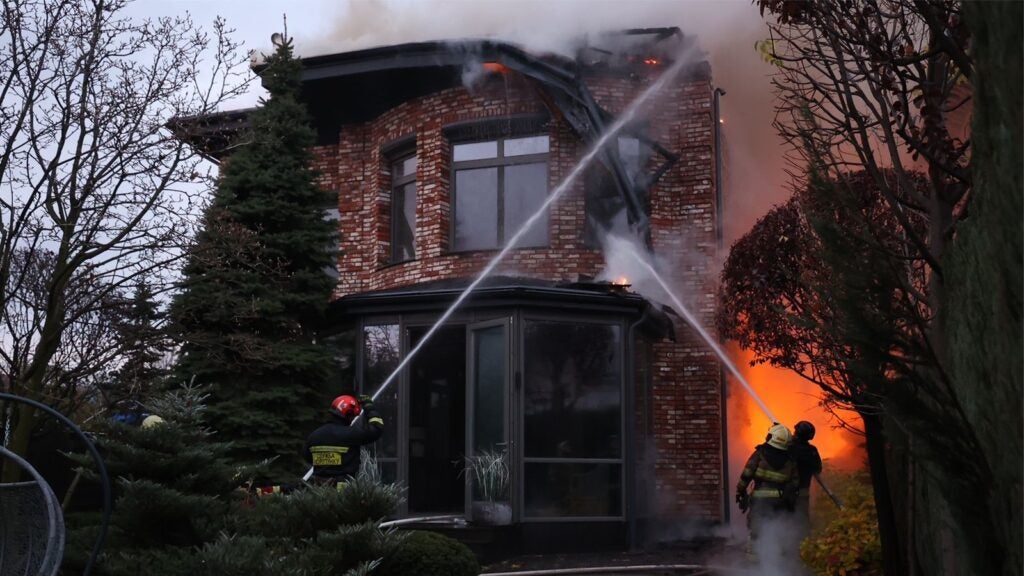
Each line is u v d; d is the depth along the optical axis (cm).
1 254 994
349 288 1648
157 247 1040
